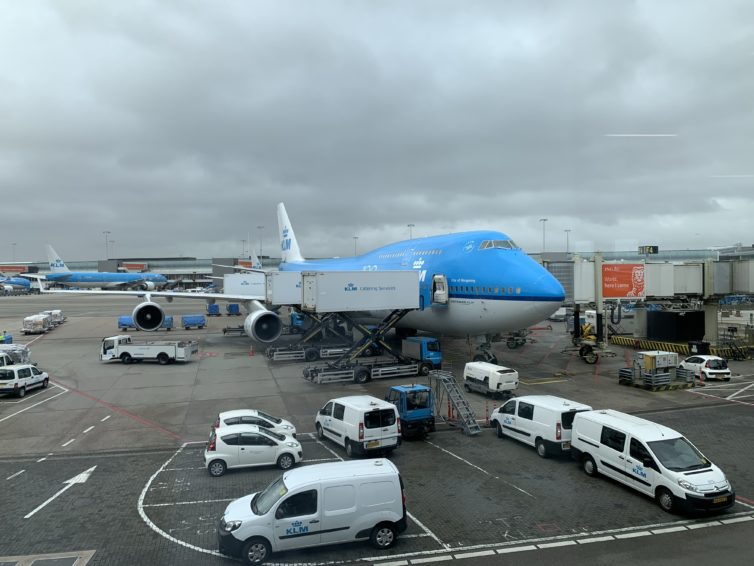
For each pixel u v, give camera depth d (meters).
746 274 40.22
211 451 16.83
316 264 61.12
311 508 11.88
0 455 18.83
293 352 38.03
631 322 56.84
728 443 19.89
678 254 101.12
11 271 187.88
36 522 13.64
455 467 17.62
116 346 37.19
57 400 26.72
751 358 39.31
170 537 12.85
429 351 32.75
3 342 46.88
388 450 18.61
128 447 19.69
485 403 26.00
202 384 30.27
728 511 14.28
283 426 19.34
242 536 11.43
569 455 18.56
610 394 27.86
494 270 31.50
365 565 11.61
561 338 50.75
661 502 14.39
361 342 33.16
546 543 12.54
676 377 30.36
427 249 38.94
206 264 184.88
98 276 128.88
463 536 12.91
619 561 11.68
